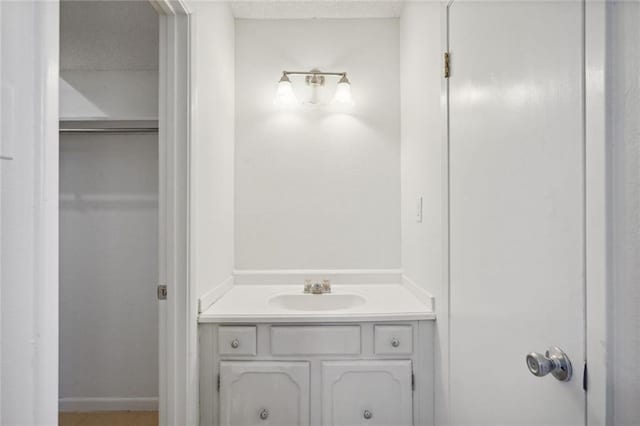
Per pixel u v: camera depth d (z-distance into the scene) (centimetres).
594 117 60
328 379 139
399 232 205
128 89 216
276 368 138
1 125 47
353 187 205
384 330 141
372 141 206
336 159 205
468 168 112
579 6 63
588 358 61
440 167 137
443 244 133
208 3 149
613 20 57
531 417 78
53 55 54
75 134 220
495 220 95
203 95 142
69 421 208
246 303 158
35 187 52
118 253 221
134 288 221
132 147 221
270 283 200
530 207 79
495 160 95
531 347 78
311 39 206
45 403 53
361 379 140
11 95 48
